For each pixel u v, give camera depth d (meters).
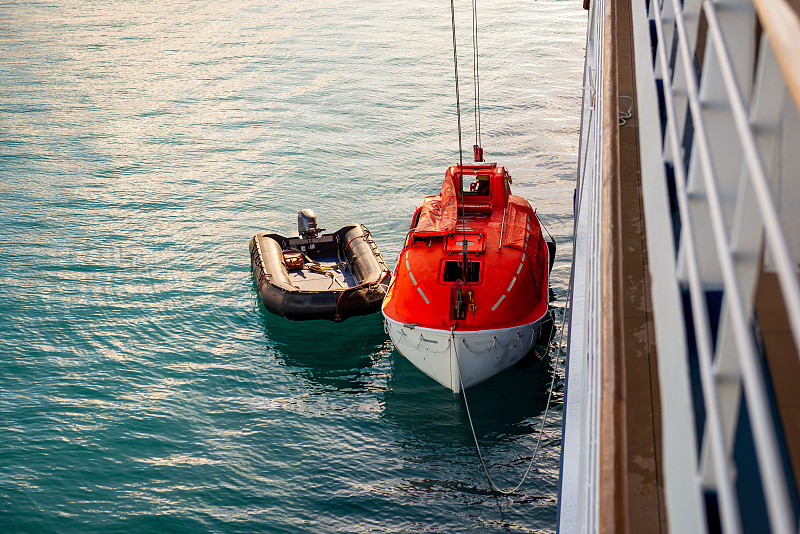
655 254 2.85
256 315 20.48
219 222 25.98
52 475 14.31
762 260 2.97
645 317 4.07
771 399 2.39
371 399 17.06
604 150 5.10
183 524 13.20
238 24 53.25
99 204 27.30
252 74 42.69
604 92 5.90
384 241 24.70
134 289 21.67
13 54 46.75
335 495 14.02
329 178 29.41
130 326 19.83
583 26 51.81
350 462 14.98
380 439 15.70
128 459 14.88
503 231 18.36
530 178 28.80
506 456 15.14
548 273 19.47
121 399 16.84
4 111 37.03
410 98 38.03
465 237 16.95
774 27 1.22
